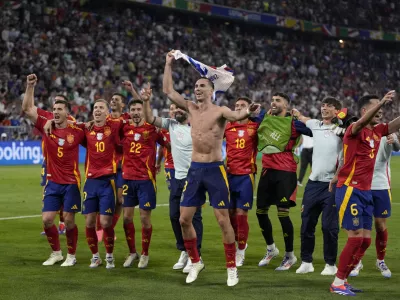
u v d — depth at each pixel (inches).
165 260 329.4
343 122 287.0
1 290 259.6
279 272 301.9
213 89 280.7
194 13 1503.4
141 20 1409.9
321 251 355.3
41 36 1196.5
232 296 251.6
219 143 274.8
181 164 315.9
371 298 250.5
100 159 310.5
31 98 322.7
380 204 291.0
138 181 312.8
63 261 324.5
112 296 250.8
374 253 346.6
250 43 1551.4
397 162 1137.4
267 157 319.3
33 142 1023.6
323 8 1718.8
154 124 308.0
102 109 310.7
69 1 1321.4
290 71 1562.5
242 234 321.1
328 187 297.3
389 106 1605.6
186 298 248.1
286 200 311.3
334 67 1678.2
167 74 285.1
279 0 1633.9
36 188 679.7
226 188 272.7
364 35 1748.3
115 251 352.8
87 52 1239.5
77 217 490.0
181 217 275.6
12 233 408.8
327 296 252.5
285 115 321.1
